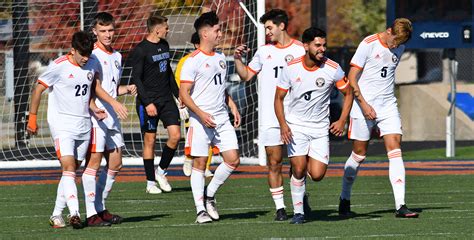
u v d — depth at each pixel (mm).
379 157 53281
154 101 33469
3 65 55531
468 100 65062
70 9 55188
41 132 55031
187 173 37781
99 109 24656
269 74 25797
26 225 25422
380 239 21844
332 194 33156
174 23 51500
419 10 52656
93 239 22375
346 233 22906
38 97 24391
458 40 52375
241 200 31453
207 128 25328
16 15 55188
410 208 28531
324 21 60469
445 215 26578
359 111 26594
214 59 25266
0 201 32031
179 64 33656
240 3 45781
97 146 24984
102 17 25453
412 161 49781
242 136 51219
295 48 25891
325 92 24406
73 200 24266
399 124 26484
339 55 61062
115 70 25703
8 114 54406
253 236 22531
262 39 45375
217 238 22266
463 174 41188
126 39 53875
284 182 37844
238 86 51812
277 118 24531
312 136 24656
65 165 24406
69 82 24219
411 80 66125
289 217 26547
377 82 26375
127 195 33562
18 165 47250
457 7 52312
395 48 26188
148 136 34156
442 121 64875
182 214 27703
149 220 26234
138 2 53469
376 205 29594
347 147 59125
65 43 55594
